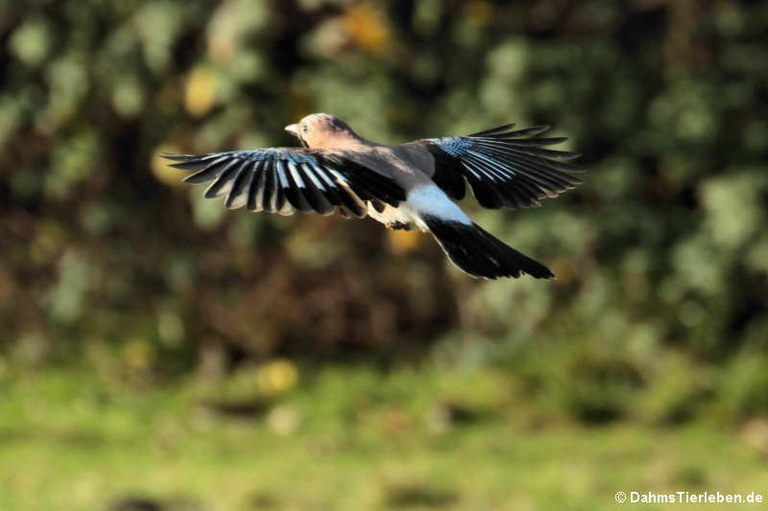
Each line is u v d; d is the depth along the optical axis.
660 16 15.24
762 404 13.70
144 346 15.49
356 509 11.16
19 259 15.91
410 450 13.13
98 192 15.65
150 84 14.82
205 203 14.61
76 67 14.84
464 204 14.24
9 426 13.77
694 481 11.88
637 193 14.70
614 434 13.57
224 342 15.61
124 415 14.16
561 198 14.44
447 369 15.09
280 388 14.72
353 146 5.34
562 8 14.99
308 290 15.52
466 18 14.70
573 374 14.36
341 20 14.30
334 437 13.48
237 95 14.33
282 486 11.74
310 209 4.61
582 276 14.67
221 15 14.27
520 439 13.43
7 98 15.33
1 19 15.20
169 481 11.93
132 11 14.70
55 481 11.98
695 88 14.77
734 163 14.69
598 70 14.65
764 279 14.62
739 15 14.95
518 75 14.32
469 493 11.55
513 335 15.01
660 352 14.57
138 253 15.70
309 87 14.48
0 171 15.73
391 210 5.11
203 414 14.23
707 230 14.38
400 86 14.52
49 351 15.62
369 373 15.13
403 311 15.61
